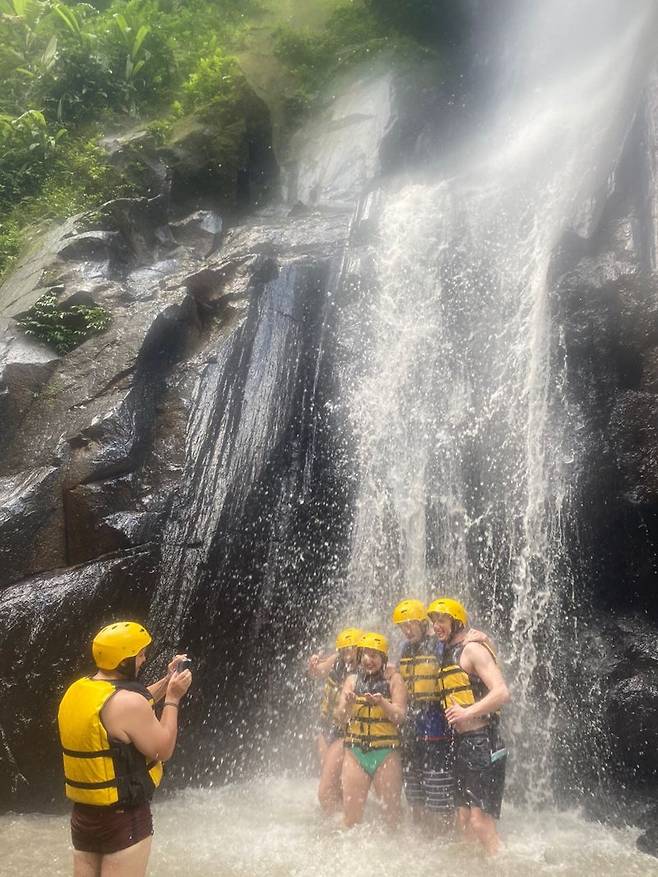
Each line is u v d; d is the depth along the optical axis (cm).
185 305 780
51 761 541
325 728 525
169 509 643
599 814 556
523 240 881
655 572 666
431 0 1672
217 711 607
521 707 620
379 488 737
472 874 408
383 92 1409
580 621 646
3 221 1033
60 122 1185
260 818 511
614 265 757
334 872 409
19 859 438
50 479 634
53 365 732
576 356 730
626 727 586
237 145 1235
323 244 958
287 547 694
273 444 733
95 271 855
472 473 723
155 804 546
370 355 827
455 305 847
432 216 944
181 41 1536
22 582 588
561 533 670
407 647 500
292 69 1538
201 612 616
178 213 1169
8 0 1348
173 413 701
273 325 808
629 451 688
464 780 444
